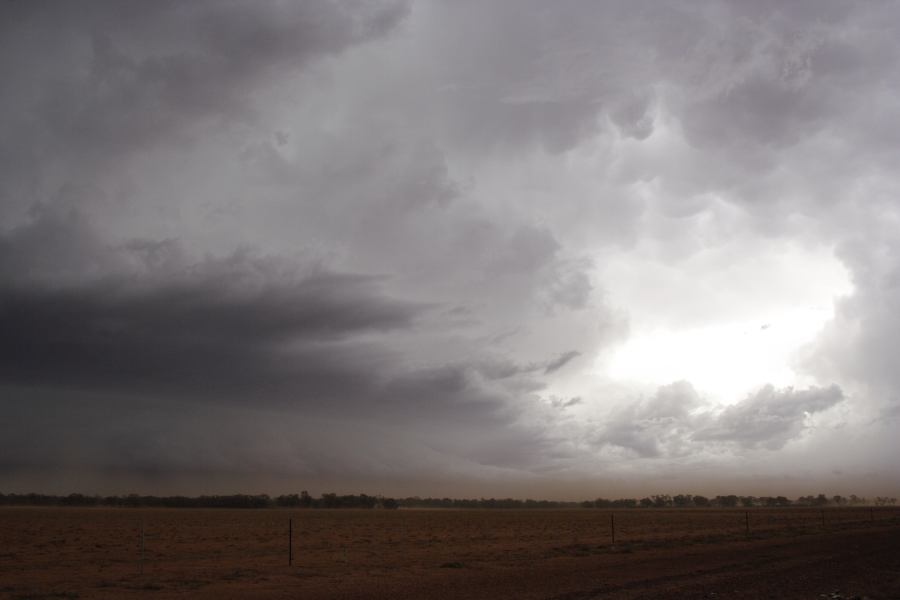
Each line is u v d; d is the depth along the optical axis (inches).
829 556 1239.5
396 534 2445.9
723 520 3865.7
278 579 1026.7
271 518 4498.0
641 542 1775.3
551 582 922.7
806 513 5408.5
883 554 1261.1
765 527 2623.0
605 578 956.6
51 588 917.8
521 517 5128.0
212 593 869.2
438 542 1961.1
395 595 831.7
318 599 808.9
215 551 1604.3
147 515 5034.5
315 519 4365.2
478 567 1177.4
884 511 5856.3
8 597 824.9
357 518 4694.9
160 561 1352.1
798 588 826.8
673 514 6117.1
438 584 937.5
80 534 2333.9
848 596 764.6
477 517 5113.2
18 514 5123.0
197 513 6008.9
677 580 916.0
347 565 1238.3
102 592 879.7
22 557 1435.8
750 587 838.5
